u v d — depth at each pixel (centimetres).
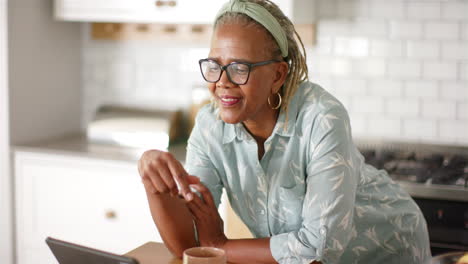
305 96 154
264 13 141
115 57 368
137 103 366
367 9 316
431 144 313
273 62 142
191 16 304
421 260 173
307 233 142
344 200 142
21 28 327
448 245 252
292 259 144
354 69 321
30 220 326
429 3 307
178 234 152
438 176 263
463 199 246
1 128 325
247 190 162
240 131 157
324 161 144
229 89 141
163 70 359
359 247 166
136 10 316
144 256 153
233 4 142
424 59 311
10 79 322
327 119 146
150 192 148
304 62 155
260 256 147
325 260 142
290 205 158
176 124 343
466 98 307
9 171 326
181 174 142
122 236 306
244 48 139
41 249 325
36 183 322
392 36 314
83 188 312
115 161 302
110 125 340
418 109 314
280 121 152
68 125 368
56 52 354
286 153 154
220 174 168
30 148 321
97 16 325
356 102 323
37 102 342
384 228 168
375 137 321
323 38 324
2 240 331
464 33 304
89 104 377
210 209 156
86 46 373
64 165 315
